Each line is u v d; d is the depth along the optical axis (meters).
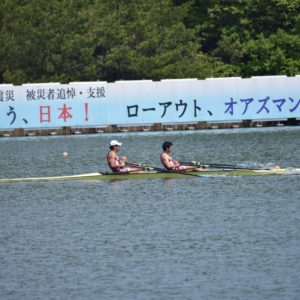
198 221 113.25
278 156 183.50
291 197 129.12
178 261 93.62
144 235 105.88
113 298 82.38
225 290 83.75
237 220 113.06
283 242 99.88
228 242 100.88
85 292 84.25
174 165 154.00
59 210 124.50
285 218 113.19
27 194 140.00
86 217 118.31
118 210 122.94
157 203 127.75
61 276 89.38
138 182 149.75
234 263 92.12
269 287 84.12
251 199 128.62
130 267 91.88
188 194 135.25
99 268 91.81
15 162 184.75
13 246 102.06
